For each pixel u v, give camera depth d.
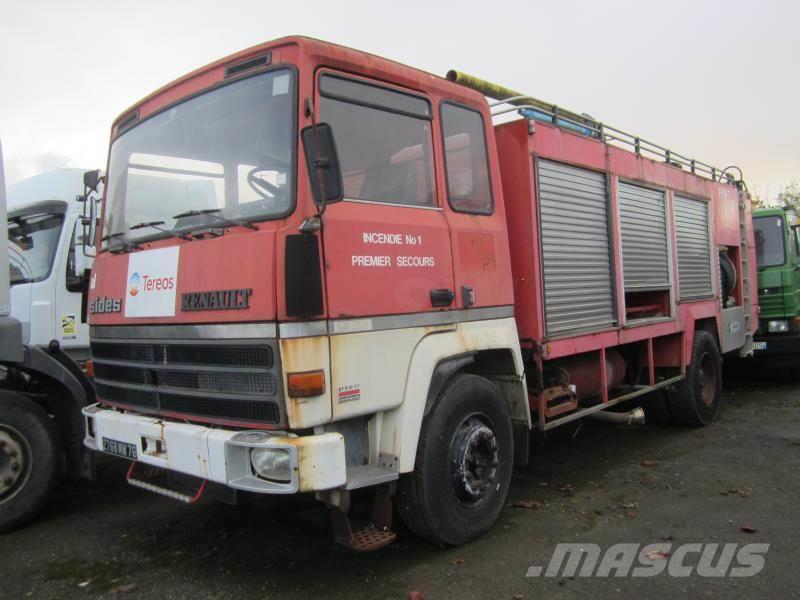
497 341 4.39
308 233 3.24
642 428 7.57
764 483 5.25
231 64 3.82
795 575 3.62
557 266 5.09
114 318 4.22
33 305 6.39
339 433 3.40
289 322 3.20
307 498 4.19
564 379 5.29
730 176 8.98
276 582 3.73
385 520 3.75
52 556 4.20
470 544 4.19
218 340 3.44
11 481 4.64
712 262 8.02
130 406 4.14
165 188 4.06
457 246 4.17
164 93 4.26
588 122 5.84
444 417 3.98
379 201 3.76
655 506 4.82
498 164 4.75
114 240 4.46
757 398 9.29
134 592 3.65
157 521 4.82
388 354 3.63
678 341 7.14
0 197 4.74
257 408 3.32
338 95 3.61
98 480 5.97
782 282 9.93
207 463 3.38
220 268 3.45
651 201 6.67
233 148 3.67
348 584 3.68
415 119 4.06
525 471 5.93
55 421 5.21
